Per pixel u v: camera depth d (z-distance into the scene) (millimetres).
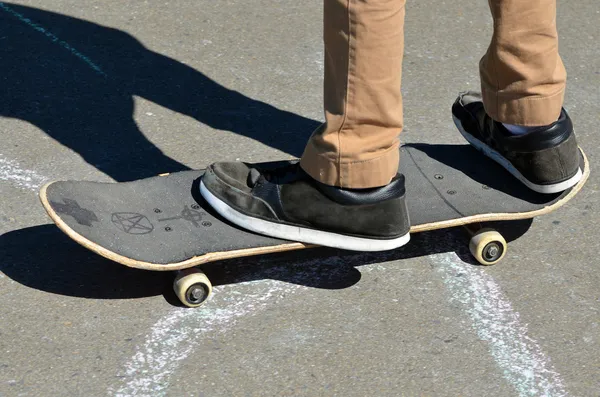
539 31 3289
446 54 5270
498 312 3369
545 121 3414
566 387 3043
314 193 3223
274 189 3268
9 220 3732
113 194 3387
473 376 3074
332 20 2945
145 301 3342
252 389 2990
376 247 3297
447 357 3148
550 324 3322
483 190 3643
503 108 3475
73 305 3301
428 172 3734
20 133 4336
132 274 3465
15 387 2949
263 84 4902
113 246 3137
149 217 3324
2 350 3088
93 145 4297
